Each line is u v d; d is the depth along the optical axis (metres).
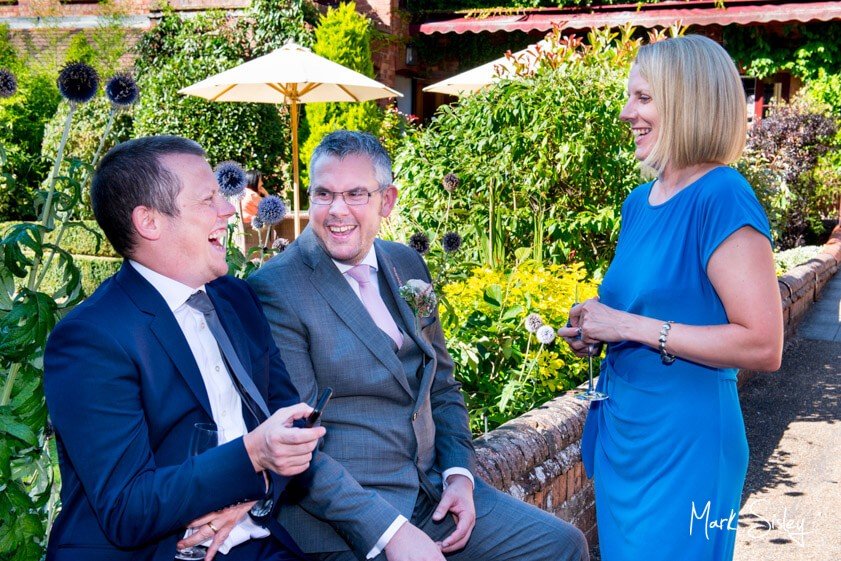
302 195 13.43
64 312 2.24
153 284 1.89
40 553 2.05
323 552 2.25
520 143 6.50
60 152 2.39
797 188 12.16
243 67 8.48
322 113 13.21
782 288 7.51
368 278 2.44
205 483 1.68
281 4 13.46
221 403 1.96
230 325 2.06
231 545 1.96
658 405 2.24
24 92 14.87
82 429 1.69
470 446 2.56
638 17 15.27
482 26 16.06
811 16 13.83
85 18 16.28
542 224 6.49
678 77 2.19
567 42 7.19
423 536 2.07
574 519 3.59
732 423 2.22
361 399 2.29
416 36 16.95
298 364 2.22
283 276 2.27
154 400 1.79
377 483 2.27
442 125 7.05
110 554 1.72
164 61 12.84
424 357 2.46
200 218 1.87
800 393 6.03
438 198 6.66
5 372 2.16
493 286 4.21
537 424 3.37
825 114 13.14
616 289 2.41
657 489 2.24
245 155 12.42
